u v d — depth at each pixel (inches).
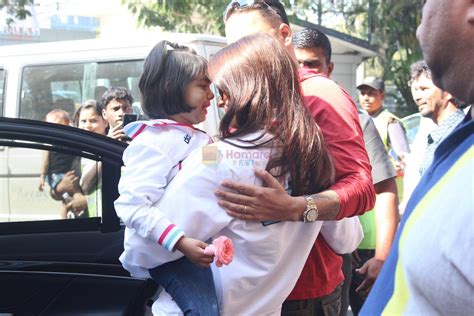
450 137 49.8
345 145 89.0
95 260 103.2
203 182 79.0
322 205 81.7
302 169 81.7
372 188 89.1
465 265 44.3
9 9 497.0
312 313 94.0
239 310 81.8
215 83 83.3
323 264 94.1
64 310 93.4
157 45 85.3
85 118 192.4
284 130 80.8
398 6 535.8
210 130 170.9
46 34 712.4
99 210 110.5
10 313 94.1
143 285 96.7
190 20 457.1
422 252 47.0
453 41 48.1
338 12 595.5
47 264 102.5
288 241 82.7
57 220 110.2
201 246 77.4
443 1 48.2
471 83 48.4
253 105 80.7
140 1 450.9
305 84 93.7
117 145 105.5
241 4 100.6
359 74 605.6
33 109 214.1
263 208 78.7
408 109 609.3
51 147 105.3
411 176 169.6
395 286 51.3
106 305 93.7
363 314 54.6
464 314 45.1
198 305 78.4
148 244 80.7
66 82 209.2
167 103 83.6
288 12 471.2
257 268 80.7
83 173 109.0
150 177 79.7
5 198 115.1
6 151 111.7
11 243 107.3
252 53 82.4
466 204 45.0
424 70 160.4
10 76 216.7
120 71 200.8
